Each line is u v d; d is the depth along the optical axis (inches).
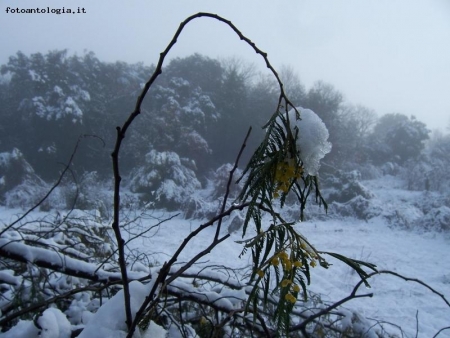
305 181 39.1
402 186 1206.3
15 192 790.5
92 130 1011.3
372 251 497.7
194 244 463.5
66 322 67.8
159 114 1072.8
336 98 1176.2
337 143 1199.6
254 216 38.9
